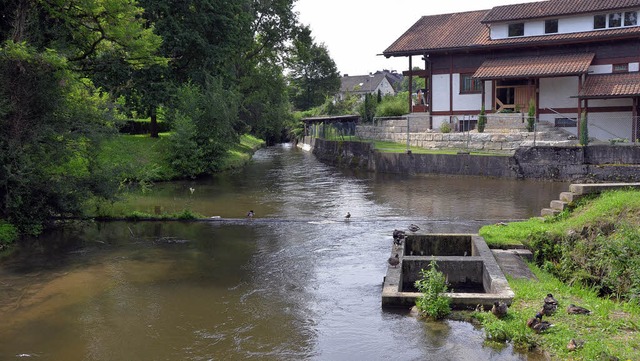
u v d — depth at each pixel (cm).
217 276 1234
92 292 1125
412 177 3095
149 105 3278
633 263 1150
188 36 3284
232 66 4788
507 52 3719
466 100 3862
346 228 1742
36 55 1545
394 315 974
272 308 1025
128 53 2083
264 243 1550
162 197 2455
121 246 1524
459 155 3031
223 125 3375
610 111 3428
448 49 3772
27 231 1639
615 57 3447
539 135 3156
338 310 1008
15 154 1537
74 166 1866
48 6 1844
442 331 889
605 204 1443
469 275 1189
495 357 788
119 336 901
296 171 3709
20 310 1022
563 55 3525
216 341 879
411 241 1440
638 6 3344
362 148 3703
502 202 2197
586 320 862
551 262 1327
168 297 1091
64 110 1695
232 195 2530
